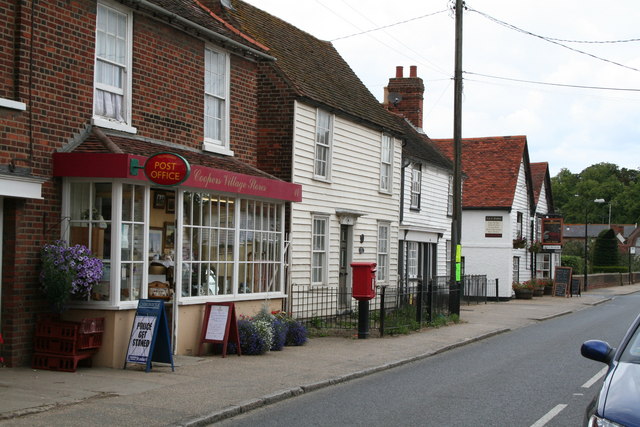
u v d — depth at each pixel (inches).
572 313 1122.0
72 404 343.6
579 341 703.7
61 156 434.6
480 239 1482.5
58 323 422.6
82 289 433.4
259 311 600.7
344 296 834.8
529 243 1643.7
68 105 446.6
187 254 513.7
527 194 1628.9
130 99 497.4
